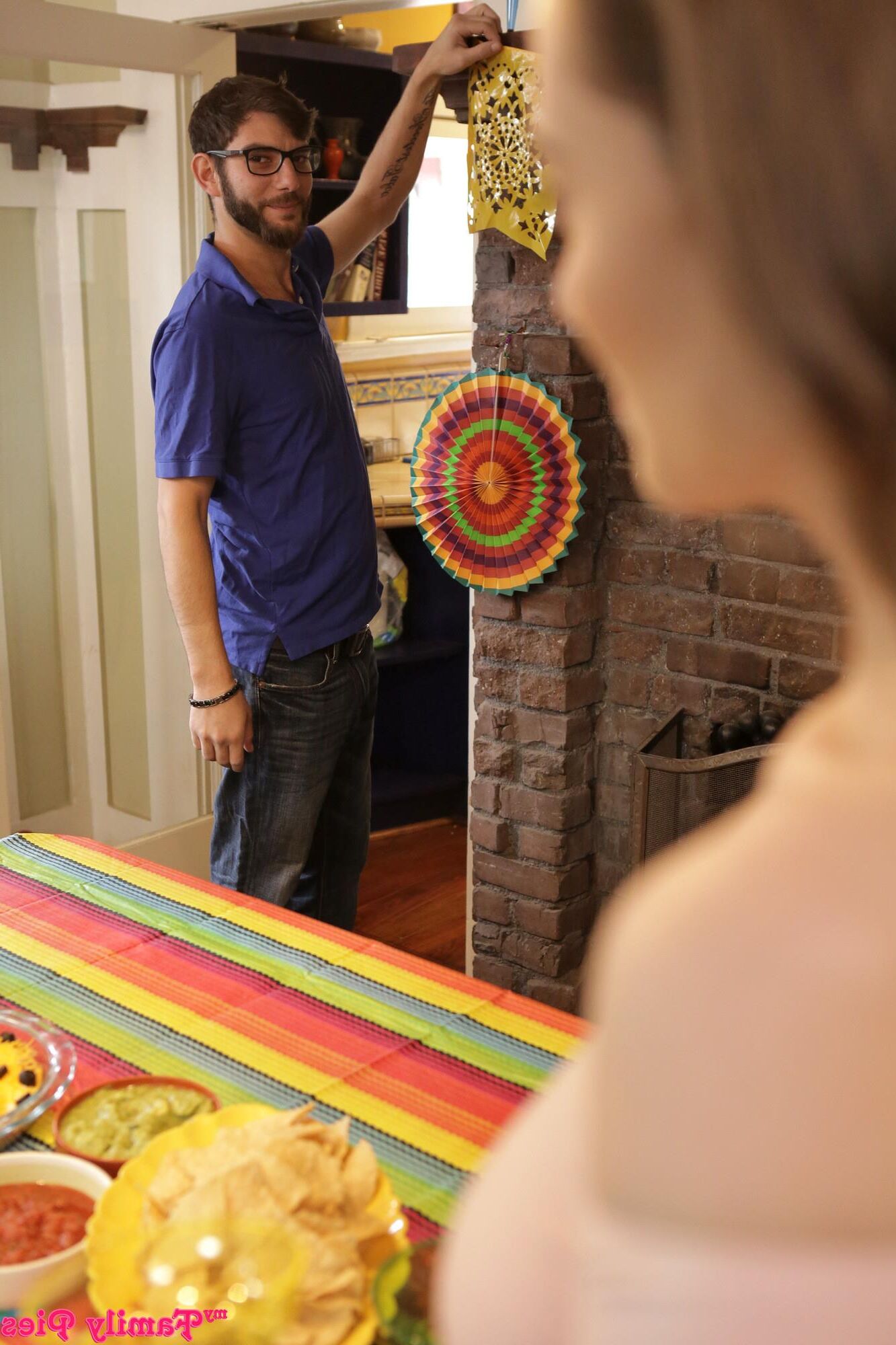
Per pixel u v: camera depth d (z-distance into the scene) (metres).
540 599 2.33
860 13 0.25
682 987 0.27
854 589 0.30
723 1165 0.26
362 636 2.40
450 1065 1.09
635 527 2.31
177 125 2.81
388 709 3.86
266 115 2.09
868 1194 0.26
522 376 2.21
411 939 3.13
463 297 4.14
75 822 3.04
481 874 2.56
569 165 0.29
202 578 2.17
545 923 2.48
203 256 2.18
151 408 2.96
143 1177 0.83
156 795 3.15
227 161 2.11
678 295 0.28
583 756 2.43
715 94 0.26
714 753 2.23
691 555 2.26
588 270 0.29
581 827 2.47
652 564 2.30
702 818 2.10
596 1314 0.27
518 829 2.49
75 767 3.01
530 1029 1.15
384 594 3.65
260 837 2.36
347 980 1.24
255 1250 0.69
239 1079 1.07
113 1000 1.21
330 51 3.40
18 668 2.85
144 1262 0.70
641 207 0.28
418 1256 0.73
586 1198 0.29
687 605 2.28
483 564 2.33
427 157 3.89
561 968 2.51
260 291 2.22
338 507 2.28
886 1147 0.26
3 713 2.84
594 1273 0.27
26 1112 0.98
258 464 2.21
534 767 2.43
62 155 2.71
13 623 2.82
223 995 1.21
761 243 0.26
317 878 2.62
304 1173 0.77
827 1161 0.26
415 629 3.80
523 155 2.07
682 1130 0.27
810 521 0.30
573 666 2.36
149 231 2.85
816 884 0.27
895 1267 0.26
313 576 2.27
